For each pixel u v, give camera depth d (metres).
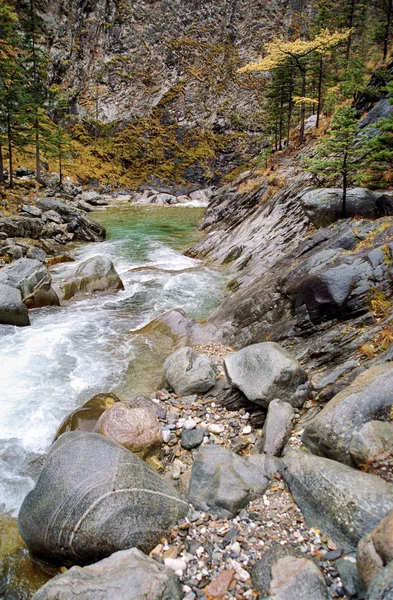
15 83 33.69
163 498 5.54
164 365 9.91
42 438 8.00
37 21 43.25
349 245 11.00
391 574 3.43
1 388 9.68
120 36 66.62
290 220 18.80
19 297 13.52
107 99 64.81
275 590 4.12
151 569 4.41
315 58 30.19
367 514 4.72
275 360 7.85
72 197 43.19
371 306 8.52
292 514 5.34
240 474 6.00
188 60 69.12
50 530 5.13
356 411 5.98
